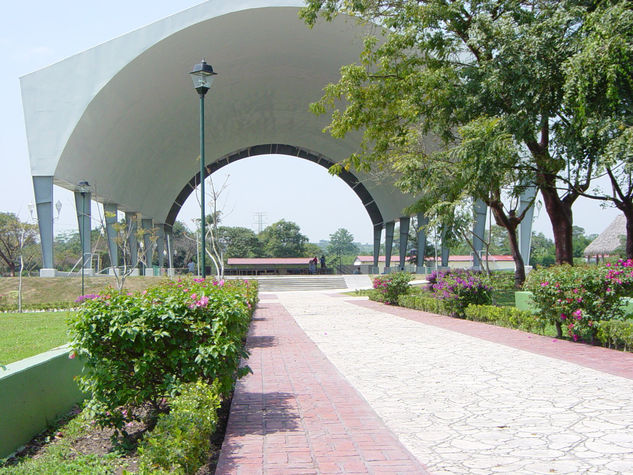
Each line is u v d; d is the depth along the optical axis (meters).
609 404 5.11
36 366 4.82
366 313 16.72
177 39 26.52
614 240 37.91
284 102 39.28
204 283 6.39
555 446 3.96
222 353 4.50
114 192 36.09
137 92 29.23
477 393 5.72
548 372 6.70
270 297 28.20
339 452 3.95
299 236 89.12
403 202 46.06
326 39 28.73
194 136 40.22
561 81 13.09
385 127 16.98
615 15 11.04
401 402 5.45
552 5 13.68
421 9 14.77
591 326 8.76
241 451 3.99
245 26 26.92
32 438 4.70
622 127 11.56
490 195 17.61
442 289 14.47
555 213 16.58
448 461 3.72
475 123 13.45
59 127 27.11
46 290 25.84
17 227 26.86
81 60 26.91
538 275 9.69
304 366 7.70
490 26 13.59
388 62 15.88
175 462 3.05
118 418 4.64
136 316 4.55
